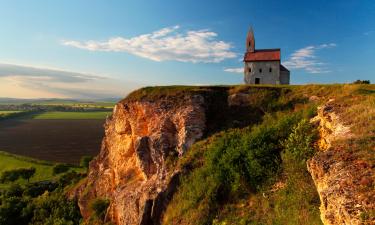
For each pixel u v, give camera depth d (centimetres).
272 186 1991
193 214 2147
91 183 4494
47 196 5038
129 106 3694
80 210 4391
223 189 2217
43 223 4244
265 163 2148
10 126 17775
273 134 2370
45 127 17412
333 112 2033
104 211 3644
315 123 2178
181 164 2688
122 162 3719
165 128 3180
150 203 2648
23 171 6850
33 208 4672
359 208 1044
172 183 2591
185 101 3250
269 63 5466
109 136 4384
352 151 1355
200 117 3109
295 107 2914
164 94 3484
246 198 2066
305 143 2008
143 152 3194
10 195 5762
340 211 1098
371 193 1070
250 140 2370
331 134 1811
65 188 5397
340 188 1163
